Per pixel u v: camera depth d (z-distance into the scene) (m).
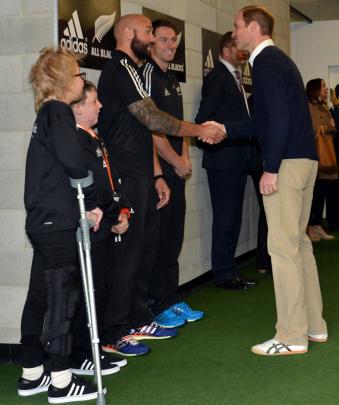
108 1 3.96
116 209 3.18
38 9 3.46
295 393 3.00
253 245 6.68
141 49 3.63
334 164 7.27
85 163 2.81
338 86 7.73
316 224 7.63
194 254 5.29
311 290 3.77
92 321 2.83
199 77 5.35
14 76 3.51
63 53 2.92
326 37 9.36
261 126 3.46
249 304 4.73
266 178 3.42
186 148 4.42
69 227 2.84
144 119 3.52
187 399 2.97
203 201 5.46
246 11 3.51
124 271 3.60
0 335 3.62
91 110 3.18
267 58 3.41
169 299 4.29
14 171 3.54
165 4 4.76
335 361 3.43
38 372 3.12
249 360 3.49
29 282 3.23
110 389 3.12
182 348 3.74
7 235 3.58
